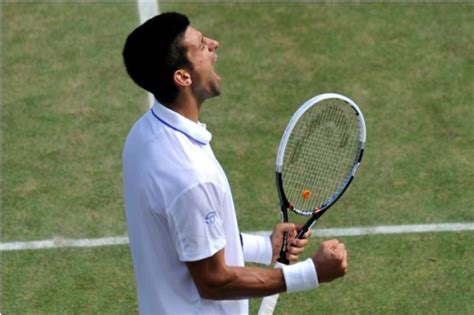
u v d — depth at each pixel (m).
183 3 36.22
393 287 21.56
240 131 28.19
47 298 21.45
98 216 24.41
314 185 16.56
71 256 22.88
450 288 21.48
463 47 32.78
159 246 12.87
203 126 13.05
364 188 25.33
